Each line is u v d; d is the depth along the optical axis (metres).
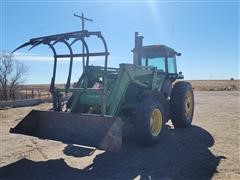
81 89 5.72
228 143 6.57
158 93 7.24
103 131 5.16
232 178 4.55
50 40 5.83
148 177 4.70
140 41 8.00
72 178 4.74
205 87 43.53
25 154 6.10
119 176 4.77
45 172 5.04
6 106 15.98
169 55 8.52
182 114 7.90
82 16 22.91
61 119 5.80
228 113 11.44
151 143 6.23
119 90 6.00
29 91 28.33
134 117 6.26
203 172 4.86
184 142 6.64
